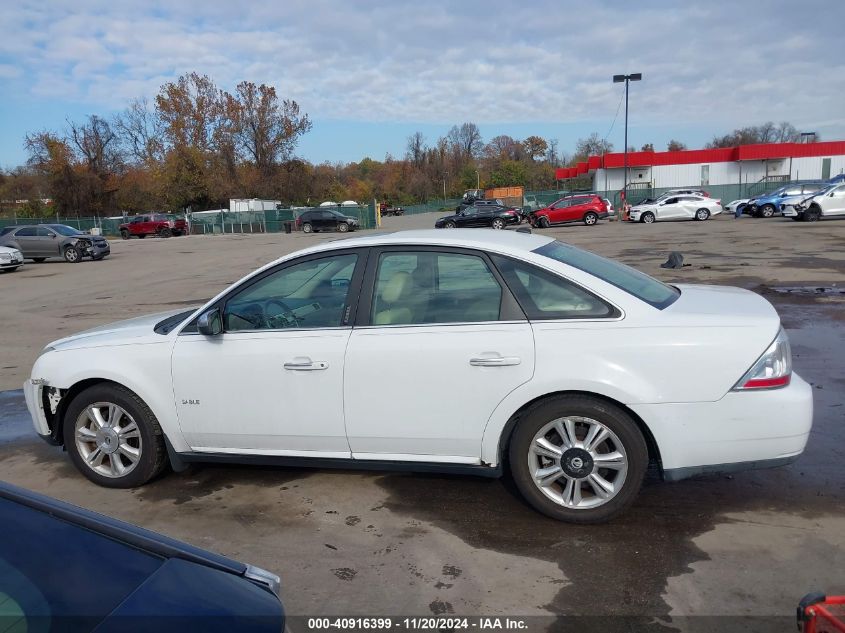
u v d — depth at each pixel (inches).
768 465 137.6
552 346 139.6
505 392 141.9
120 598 63.6
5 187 2908.5
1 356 361.7
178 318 181.0
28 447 213.5
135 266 941.8
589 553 134.0
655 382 136.3
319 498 164.7
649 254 705.6
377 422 150.3
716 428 135.8
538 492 146.3
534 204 1899.6
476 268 150.2
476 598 120.4
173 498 167.9
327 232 1860.2
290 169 2984.7
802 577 123.0
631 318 140.3
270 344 156.3
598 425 140.5
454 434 146.6
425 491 166.2
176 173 2790.4
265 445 160.6
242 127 2874.0
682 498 157.2
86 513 76.2
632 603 117.1
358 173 5275.6
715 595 118.3
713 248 741.9
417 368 145.9
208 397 161.2
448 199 4249.5
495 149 5162.4
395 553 137.3
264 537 145.9
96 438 173.9
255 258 978.1
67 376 170.7
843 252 644.7
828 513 147.5
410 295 152.7
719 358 134.6
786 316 362.9
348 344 150.9
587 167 2422.5
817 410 213.2
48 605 62.2
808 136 2682.1
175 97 2790.4
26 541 69.6
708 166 2089.1
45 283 761.6
